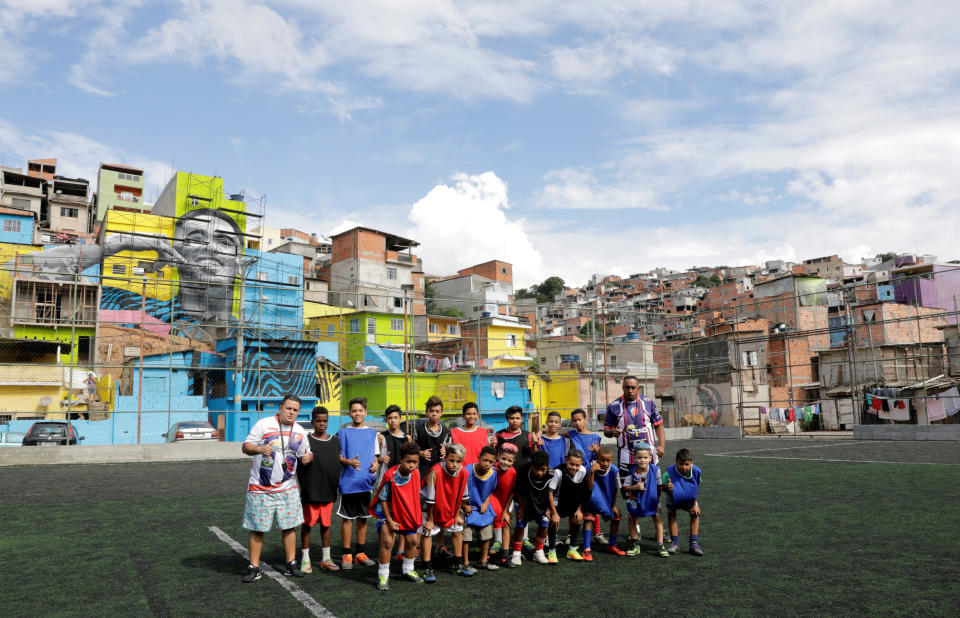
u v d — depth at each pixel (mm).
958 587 5297
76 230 64688
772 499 10031
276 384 26922
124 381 30203
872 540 7078
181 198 48062
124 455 17766
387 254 64500
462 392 29922
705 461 16672
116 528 8211
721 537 7430
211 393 29406
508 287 80250
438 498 5816
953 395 27500
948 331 34312
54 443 21125
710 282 141625
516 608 4910
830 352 35938
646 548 7047
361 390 29984
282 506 5777
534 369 41812
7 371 26672
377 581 5742
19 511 9469
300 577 5895
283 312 40625
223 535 7781
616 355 44031
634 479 6672
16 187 61438
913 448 19469
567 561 6488
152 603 5074
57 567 6238
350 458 6301
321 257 74625
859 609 4785
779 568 5992
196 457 18656
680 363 39375
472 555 6793
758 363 37281
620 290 153750
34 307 32750
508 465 6141
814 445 22078
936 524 7898
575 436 7066
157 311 38000
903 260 87938
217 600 5156
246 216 50312
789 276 45438
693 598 5105
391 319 45469
